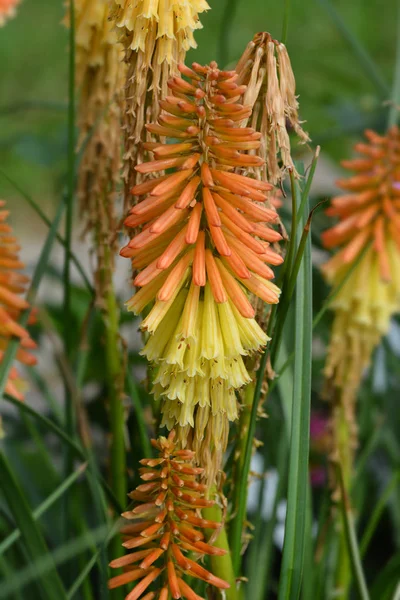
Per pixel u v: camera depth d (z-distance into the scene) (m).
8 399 0.65
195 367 0.60
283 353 0.72
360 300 0.82
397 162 0.79
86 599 0.77
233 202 0.60
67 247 0.73
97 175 0.75
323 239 0.83
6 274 0.71
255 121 0.62
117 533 0.71
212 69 0.59
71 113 0.70
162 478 0.60
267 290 0.61
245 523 0.68
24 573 0.63
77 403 0.68
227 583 0.60
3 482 0.62
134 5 0.62
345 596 0.81
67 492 0.77
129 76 0.63
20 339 0.67
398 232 0.79
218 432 0.62
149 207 0.60
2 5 0.92
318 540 0.82
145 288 0.62
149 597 0.61
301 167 0.66
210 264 0.60
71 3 0.69
